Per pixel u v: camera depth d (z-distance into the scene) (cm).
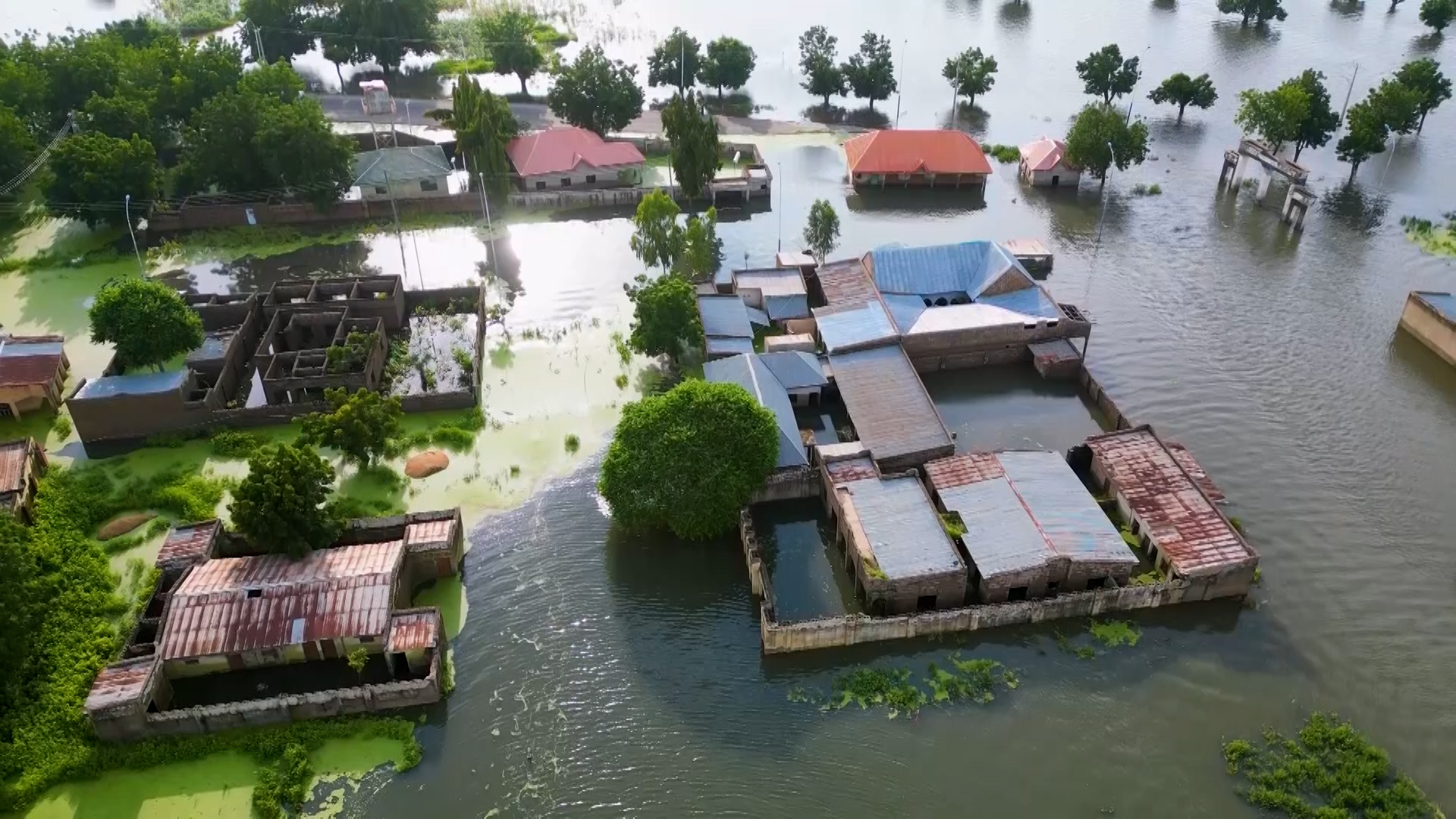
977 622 7094
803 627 6862
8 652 6262
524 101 17350
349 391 9250
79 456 8744
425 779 6175
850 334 9900
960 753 6347
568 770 6244
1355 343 10569
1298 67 19175
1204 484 8144
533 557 7769
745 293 10788
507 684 6781
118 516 8050
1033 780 6184
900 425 8719
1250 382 9925
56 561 7462
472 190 13688
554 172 13638
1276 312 11138
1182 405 9581
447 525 7638
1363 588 7550
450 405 9294
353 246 12625
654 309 9519
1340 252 12450
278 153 12600
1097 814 5991
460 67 18675
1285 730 6488
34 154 13312
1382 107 14350
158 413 8862
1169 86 16475
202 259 12288
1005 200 14038
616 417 9288
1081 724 6519
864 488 7912
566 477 8556
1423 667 6919
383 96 16600
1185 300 11388
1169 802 6050
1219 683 6788
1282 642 7094
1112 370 10131
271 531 7119
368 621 6712
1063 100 17875
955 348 10050
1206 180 14700
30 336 10219
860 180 14350
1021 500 7738
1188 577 7175
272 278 11812
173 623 6662
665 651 7044
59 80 14088
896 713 6588
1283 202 13912
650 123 16375
